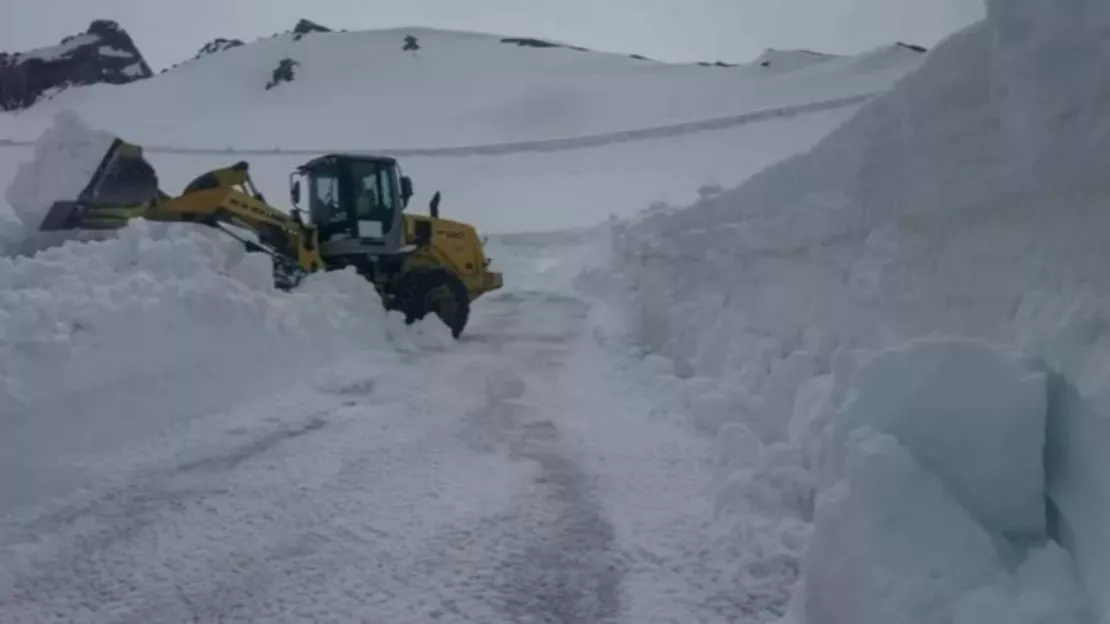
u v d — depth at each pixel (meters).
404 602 3.13
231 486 4.30
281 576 3.34
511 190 32.03
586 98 54.47
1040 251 3.04
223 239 7.23
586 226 24.08
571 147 40.75
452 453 4.85
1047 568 2.35
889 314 4.06
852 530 2.54
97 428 4.82
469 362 7.53
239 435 5.14
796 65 58.91
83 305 5.41
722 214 7.27
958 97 3.82
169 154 39.94
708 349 6.38
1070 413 2.50
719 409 5.18
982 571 2.32
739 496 3.86
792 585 3.23
